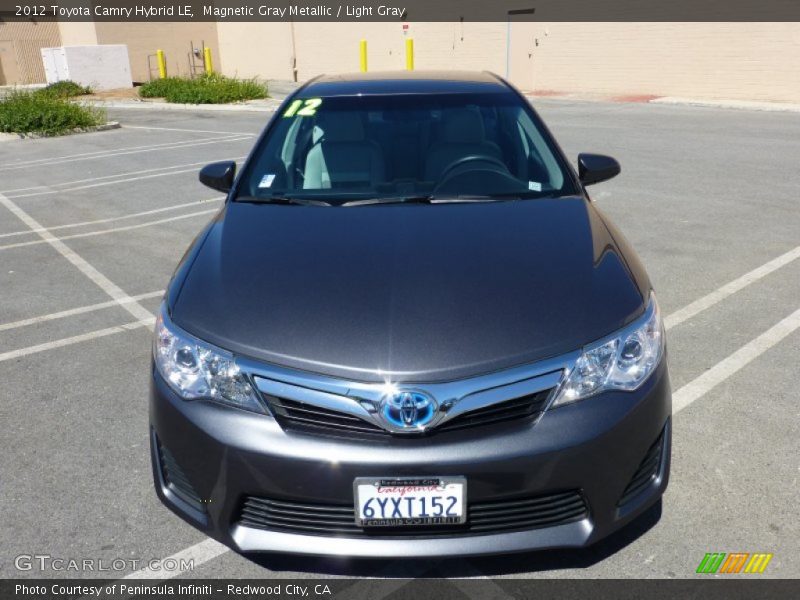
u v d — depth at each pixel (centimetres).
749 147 1052
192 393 232
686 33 1659
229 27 2886
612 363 229
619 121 1354
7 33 3033
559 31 1889
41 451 326
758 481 292
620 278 256
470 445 214
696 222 677
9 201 884
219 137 1383
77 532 273
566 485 220
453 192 331
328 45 2523
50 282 567
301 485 218
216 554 262
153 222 755
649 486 240
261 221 304
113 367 412
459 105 378
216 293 252
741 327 439
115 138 1435
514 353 222
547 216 301
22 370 410
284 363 224
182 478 239
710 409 346
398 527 221
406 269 257
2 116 1478
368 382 217
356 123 368
